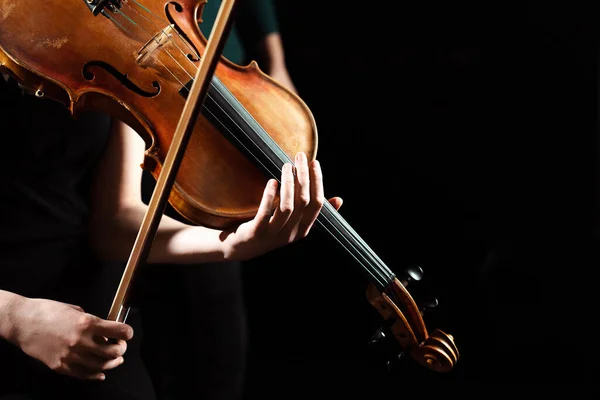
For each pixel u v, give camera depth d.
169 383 1.65
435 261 2.92
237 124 1.06
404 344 1.16
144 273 1.61
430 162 3.24
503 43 3.25
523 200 3.10
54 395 1.18
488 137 3.23
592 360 2.36
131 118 1.08
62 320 0.98
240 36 1.75
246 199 1.06
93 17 1.09
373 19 3.35
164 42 1.10
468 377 2.34
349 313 2.69
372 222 3.11
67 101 1.08
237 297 1.66
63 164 1.19
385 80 3.37
